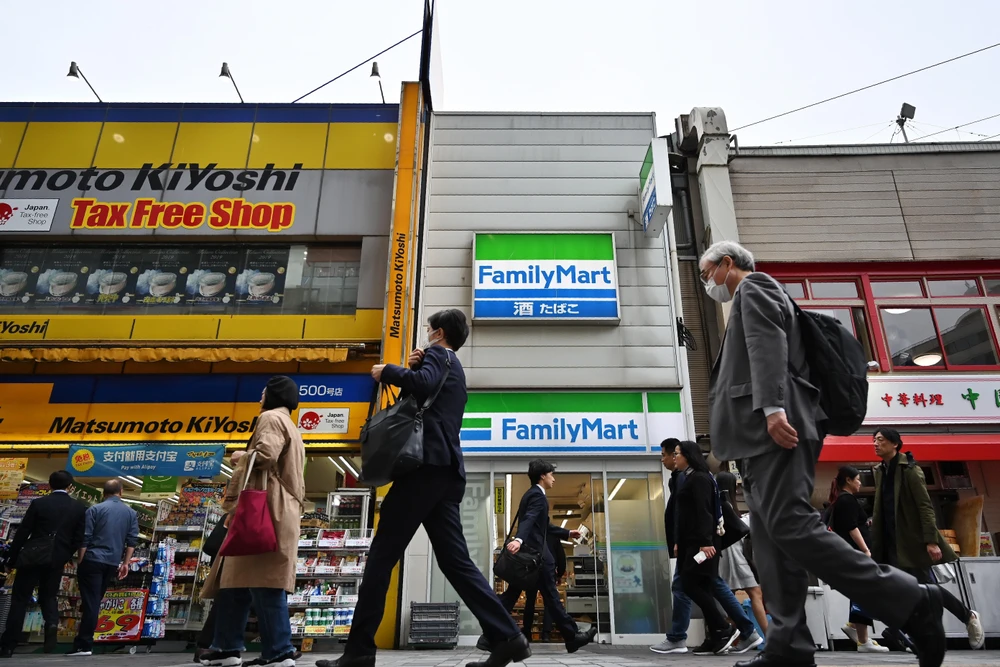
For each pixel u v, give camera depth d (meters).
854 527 5.56
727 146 11.26
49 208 10.62
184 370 9.67
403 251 9.85
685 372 9.66
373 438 2.94
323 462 10.63
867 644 6.38
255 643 7.93
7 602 7.38
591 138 11.30
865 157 11.34
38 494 8.62
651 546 8.75
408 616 8.16
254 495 3.39
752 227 10.95
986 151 11.29
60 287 10.41
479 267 10.23
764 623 6.18
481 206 10.77
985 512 9.76
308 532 8.19
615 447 9.18
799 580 2.38
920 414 9.68
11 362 9.70
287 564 3.55
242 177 10.83
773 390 2.33
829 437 9.30
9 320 10.05
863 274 10.66
